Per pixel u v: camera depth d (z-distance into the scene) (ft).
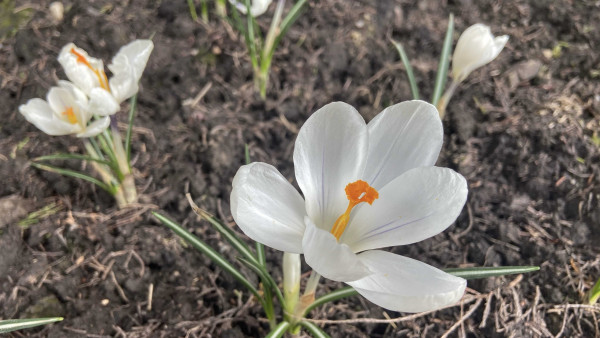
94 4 1.17
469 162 0.97
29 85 1.05
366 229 0.55
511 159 0.97
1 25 1.15
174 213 0.91
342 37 1.14
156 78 1.07
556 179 0.94
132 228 0.88
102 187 0.87
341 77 1.10
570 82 1.08
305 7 1.19
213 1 1.19
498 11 1.20
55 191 0.92
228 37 1.13
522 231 0.89
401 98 1.06
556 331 0.80
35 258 0.84
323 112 0.51
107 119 0.75
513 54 1.13
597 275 0.84
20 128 0.99
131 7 1.18
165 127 1.01
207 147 0.97
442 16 1.20
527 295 0.83
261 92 1.05
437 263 0.86
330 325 0.80
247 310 0.80
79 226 0.88
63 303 0.81
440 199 0.51
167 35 1.13
